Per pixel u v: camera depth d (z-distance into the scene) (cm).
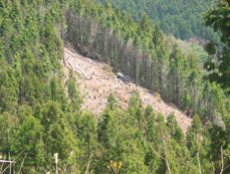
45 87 4625
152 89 8356
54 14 8494
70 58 7825
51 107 2142
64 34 9038
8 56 5425
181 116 7356
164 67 8444
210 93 7000
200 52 18525
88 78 7200
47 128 1880
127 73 8769
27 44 5844
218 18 827
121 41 9094
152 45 8825
